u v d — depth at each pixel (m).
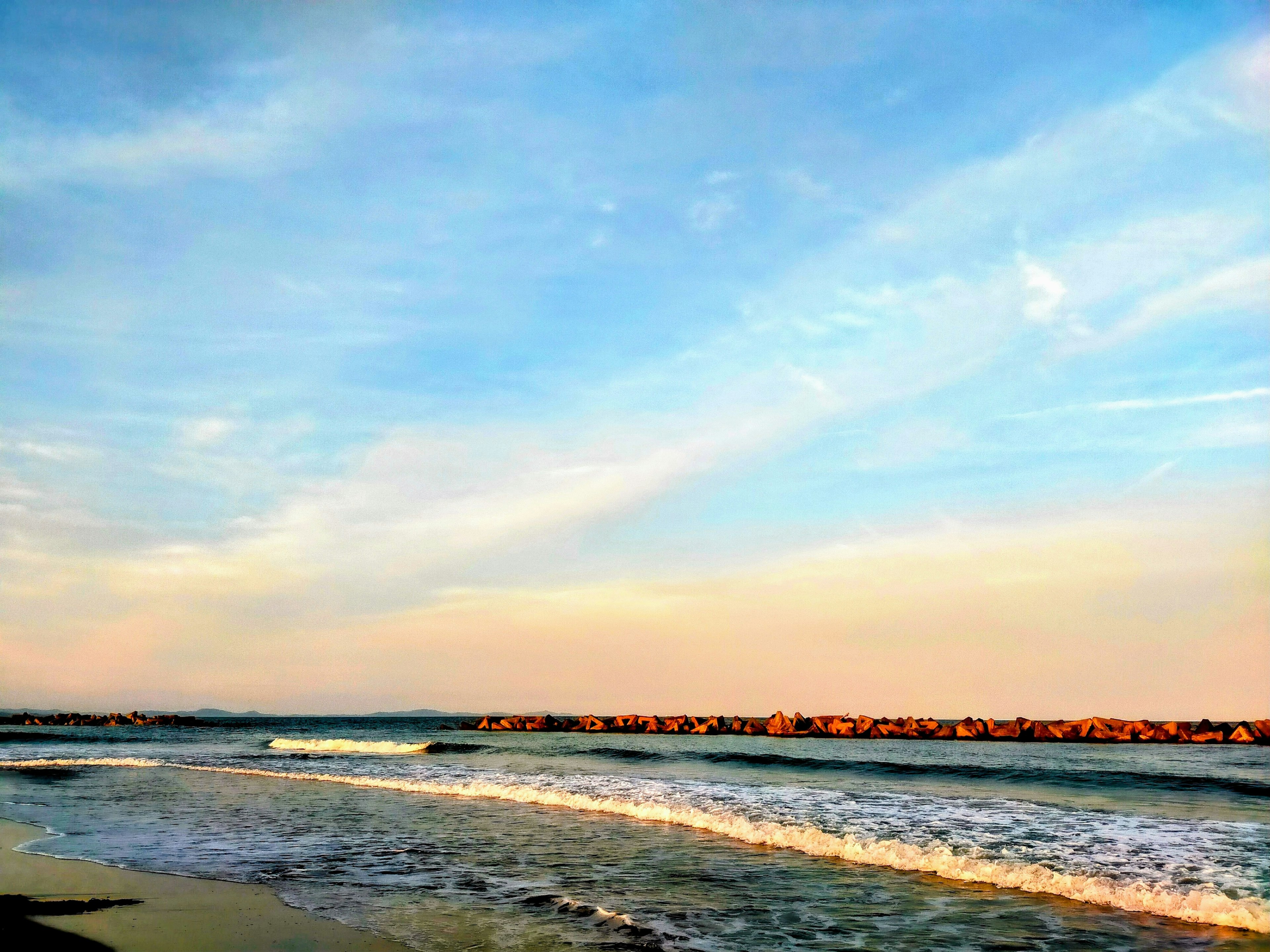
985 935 9.30
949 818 17.59
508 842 15.41
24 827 17.30
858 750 49.38
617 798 21.48
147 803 21.72
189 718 150.50
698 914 10.20
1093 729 62.19
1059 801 21.02
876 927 9.62
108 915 10.06
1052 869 12.44
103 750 50.06
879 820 17.33
